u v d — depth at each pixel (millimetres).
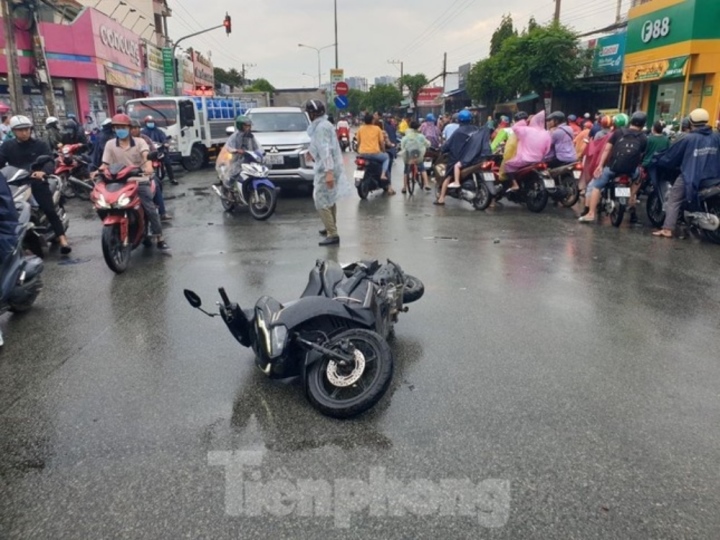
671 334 5094
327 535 2764
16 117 7859
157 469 3285
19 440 3605
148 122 15562
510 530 2771
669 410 3814
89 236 9727
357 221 10500
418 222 10367
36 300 6297
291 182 13273
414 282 5770
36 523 2879
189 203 12867
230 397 4074
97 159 12164
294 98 30141
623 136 9305
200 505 2984
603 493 3016
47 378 4426
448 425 3664
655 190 9562
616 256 7785
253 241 8969
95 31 24391
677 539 2697
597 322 5379
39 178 7691
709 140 8234
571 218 10641
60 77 23000
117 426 3734
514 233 9352
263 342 3832
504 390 4098
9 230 5316
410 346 4875
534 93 28125
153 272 7305
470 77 36594
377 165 13250
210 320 5555
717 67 17406
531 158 11055
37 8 21359
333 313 3859
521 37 28078
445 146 11969
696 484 3076
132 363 4648
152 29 43375
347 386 3803
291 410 3881
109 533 2803
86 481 3195
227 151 10945
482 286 6496
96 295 6430
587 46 27172
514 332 5156
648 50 19969
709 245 8391
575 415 3760
